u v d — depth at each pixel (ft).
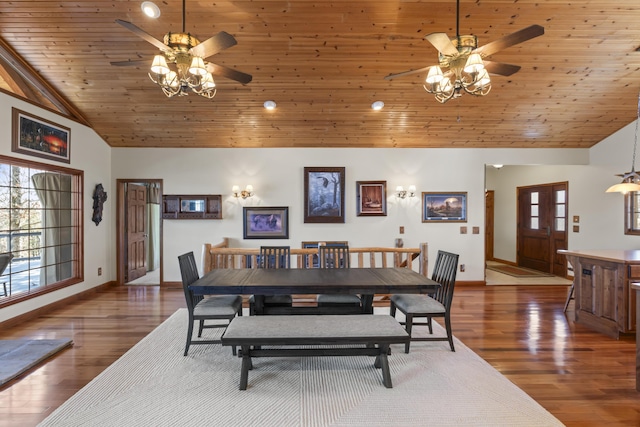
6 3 11.00
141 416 7.02
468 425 6.80
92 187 17.85
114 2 11.02
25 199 14.82
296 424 6.78
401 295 11.41
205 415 7.06
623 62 13.38
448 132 18.51
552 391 8.14
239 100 15.72
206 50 8.52
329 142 19.39
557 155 20.22
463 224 20.02
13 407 7.39
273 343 7.88
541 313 14.48
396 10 11.29
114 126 17.72
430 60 13.37
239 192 19.63
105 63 13.57
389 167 19.95
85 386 8.23
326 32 12.17
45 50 12.95
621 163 18.40
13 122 12.74
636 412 7.32
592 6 11.04
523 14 11.39
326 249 13.56
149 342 11.03
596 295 12.36
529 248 25.91
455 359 9.81
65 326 12.66
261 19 11.61
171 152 19.63
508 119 17.37
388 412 7.19
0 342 10.84
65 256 16.60
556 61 13.39
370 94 15.42
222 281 10.00
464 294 17.83
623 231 18.57
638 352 8.11
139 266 21.94
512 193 27.55
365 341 7.98
